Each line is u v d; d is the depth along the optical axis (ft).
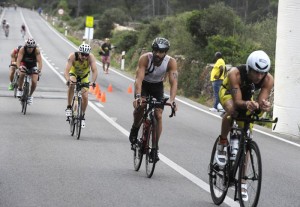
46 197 32.09
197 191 35.50
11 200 31.09
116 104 86.69
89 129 61.16
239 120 30.58
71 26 394.52
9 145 49.08
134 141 41.24
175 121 73.31
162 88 40.14
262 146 57.72
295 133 66.59
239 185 29.66
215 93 86.69
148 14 437.99
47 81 115.14
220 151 32.19
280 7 66.59
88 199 32.09
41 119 66.59
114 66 181.37
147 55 38.47
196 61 118.11
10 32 322.34
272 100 84.12
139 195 33.65
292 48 65.82
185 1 360.89
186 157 47.55
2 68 142.61
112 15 284.00
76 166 41.45
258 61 29.43
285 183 39.88
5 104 78.38
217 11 131.34
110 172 40.04
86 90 54.19
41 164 41.57
